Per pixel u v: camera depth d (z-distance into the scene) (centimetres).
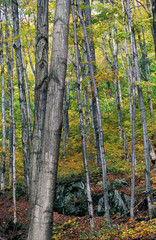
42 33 421
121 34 797
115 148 1358
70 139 1880
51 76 364
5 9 1097
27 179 906
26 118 916
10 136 1599
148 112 1566
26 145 908
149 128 1346
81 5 896
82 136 638
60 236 682
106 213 671
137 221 708
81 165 1289
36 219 331
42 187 338
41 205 333
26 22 1134
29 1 960
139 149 1230
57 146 350
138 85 745
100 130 679
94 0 1399
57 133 351
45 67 409
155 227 543
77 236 684
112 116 1783
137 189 917
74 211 949
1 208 1040
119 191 909
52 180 341
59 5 378
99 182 1019
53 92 358
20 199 1142
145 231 536
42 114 395
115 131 1530
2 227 768
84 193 989
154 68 1980
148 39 1112
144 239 518
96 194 952
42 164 345
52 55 370
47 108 358
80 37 878
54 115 352
